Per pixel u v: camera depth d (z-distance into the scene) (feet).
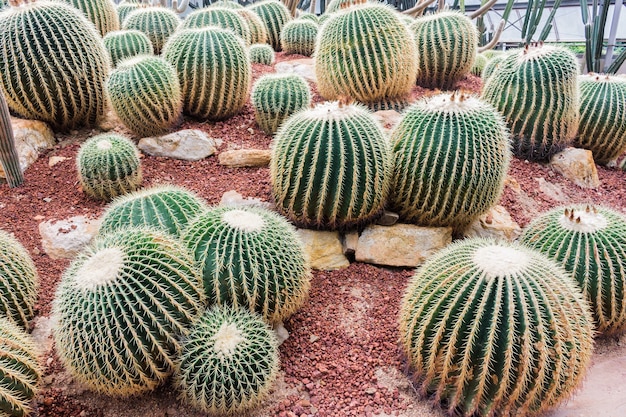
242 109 8.65
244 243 4.36
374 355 4.63
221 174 7.00
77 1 10.14
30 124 7.25
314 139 5.35
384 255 5.65
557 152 7.95
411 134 5.63
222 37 7.81
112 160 6.30
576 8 20.51
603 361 4.80
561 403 4.16
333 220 5.70
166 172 7.02
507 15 16.11
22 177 6.70
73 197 6.56
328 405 4.17
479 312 3.69
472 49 9.64
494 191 5.69
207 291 4.27
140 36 9.62
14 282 4.60
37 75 6.95
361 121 5.45
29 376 3.86
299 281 4.66
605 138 8.50
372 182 5.49
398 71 7.81
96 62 7.43
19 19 6.84
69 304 3.76
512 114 7.78
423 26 9.57
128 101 7.13
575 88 7.64
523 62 7.61
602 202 7.43
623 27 19.31
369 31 7.57
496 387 3.73
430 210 5.69
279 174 5.66
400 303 5.09
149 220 5.00
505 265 3.79
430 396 4.16
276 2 13.43
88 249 4.13
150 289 3.79
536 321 3.63
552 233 5.09
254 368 3.91
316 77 8.49
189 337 3.93
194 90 7.81
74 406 4.09
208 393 3.84
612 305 4.79
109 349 3.70
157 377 3.94
